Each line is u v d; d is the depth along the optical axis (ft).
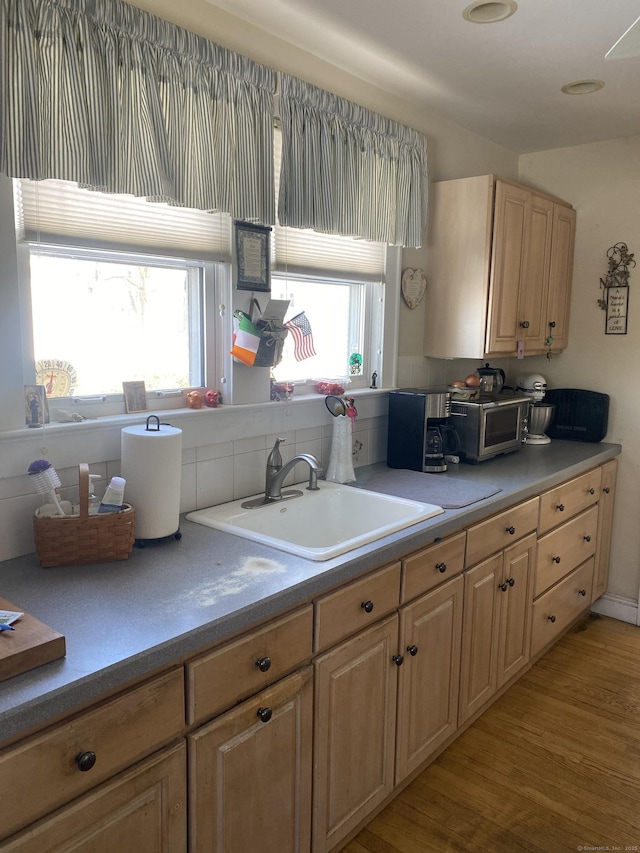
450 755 7.51
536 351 10.48
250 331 6.63
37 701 3.34
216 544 5.72
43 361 5.62
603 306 10.89
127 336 6.23
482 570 7.38
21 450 5.20
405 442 8.75
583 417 11.02
